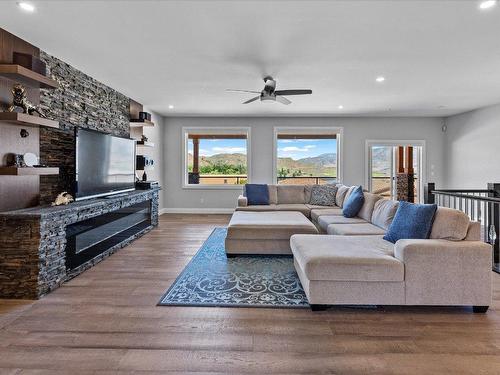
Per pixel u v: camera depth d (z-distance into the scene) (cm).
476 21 284
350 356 193
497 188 434
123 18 279
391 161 805
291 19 281
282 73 434
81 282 315
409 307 260
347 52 358
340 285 248
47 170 318
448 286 246
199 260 389
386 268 244
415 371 179
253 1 252
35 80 308
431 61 388
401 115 762
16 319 237
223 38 321
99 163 418
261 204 620
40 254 277
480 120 672
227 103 628
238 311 252
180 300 271
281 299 274
